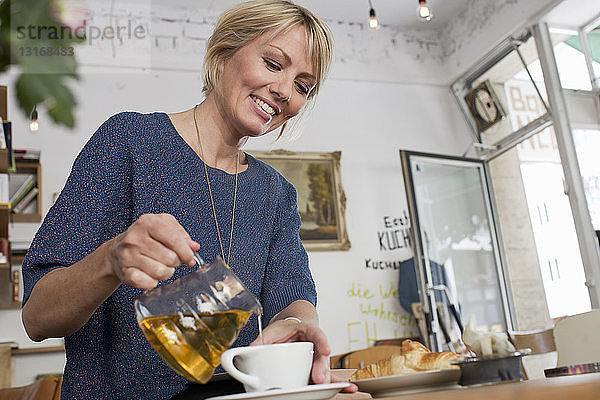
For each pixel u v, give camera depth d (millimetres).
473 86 4703
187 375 572
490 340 667
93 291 642
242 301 562
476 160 4504
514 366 652
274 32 946
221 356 546
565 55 3904
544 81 3984
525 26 4090
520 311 4277
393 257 4293
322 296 4047
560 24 3936
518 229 4387
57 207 810
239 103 966
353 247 4215
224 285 561
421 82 4781
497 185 4551
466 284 4172
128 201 887
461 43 4691
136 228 548
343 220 4207
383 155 4508
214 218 949
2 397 2072
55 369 3494
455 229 4262
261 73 947
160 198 895
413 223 4020
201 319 547
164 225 543
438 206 4230
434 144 4699
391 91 4699
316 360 645
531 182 4344
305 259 1101
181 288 557
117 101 3902
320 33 989
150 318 549
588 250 3705
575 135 3834
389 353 3070
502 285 4312
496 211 4480
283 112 1021
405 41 4824
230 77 971
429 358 638
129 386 812
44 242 775
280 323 721
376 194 4391
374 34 4746
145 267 536
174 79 4074
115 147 881
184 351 554
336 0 4406
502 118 4430
